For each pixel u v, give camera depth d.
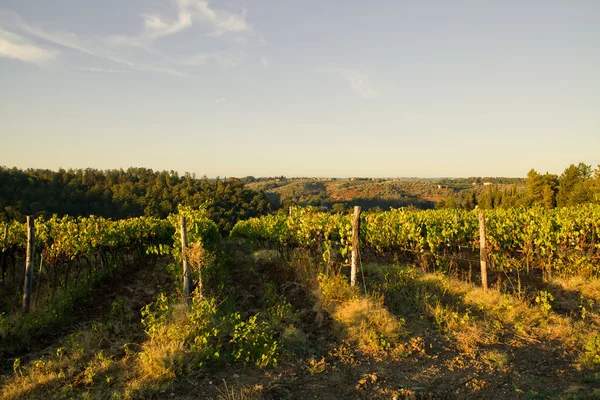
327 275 8.59
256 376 5.06
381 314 6.80
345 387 4.76
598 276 9.48
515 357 5.51
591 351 5.34
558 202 40.25
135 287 10.09
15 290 9.58
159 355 5.12
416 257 11.79
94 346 6.09
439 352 5.78
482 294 8.02
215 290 9.11
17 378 4.91
